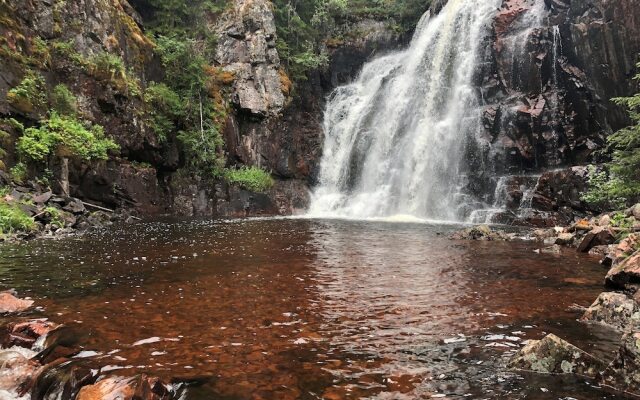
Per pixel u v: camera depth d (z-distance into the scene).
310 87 31.84
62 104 17.69
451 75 27.92
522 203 21.70
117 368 4.23
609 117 21.12
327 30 34.44
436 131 26.59
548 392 3.77
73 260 9.63
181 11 28.09
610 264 9.70
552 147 22.56
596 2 21.59
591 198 16.50
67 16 19.14
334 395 3.74
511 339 5.08
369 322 5.71
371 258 10.64
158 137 22.11
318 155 30.70
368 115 30.61
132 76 21.66
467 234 14.95
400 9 35.22
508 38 25.41
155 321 5.66
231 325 5.55
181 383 3.94
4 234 12.28
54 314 5.85
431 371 4.23
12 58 16.09
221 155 25.45
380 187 27.77
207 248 11.82
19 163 15.30
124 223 17.95
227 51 28.38
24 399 3.85
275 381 4.01
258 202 25.80
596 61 21.42
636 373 3.77
